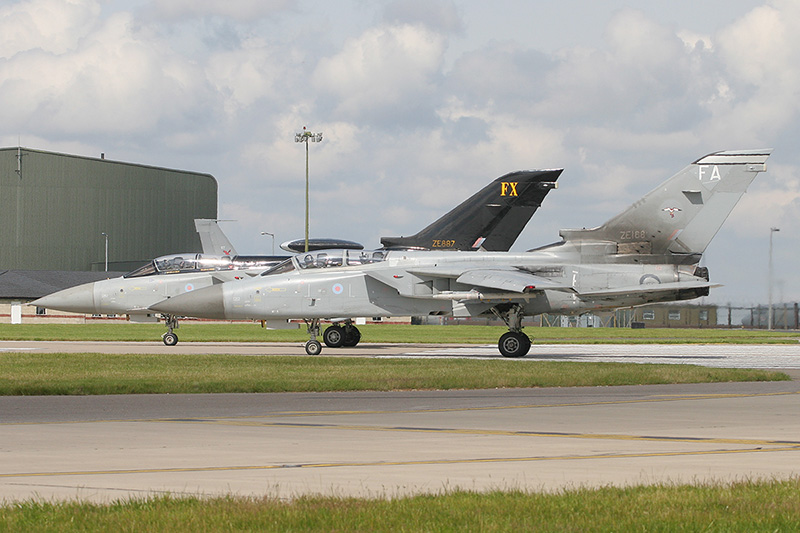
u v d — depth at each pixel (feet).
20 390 231.09
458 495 101.14
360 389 246.88
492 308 435.12
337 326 496.64
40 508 93.97
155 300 504.84
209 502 96.94
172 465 123.34
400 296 437.58
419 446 141.69
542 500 98.27
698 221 432.66
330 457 130.62
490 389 251.60
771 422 175.01
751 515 91.76
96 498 101.19
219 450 136.87
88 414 187.21
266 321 445.37
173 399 219.82
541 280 409.69
